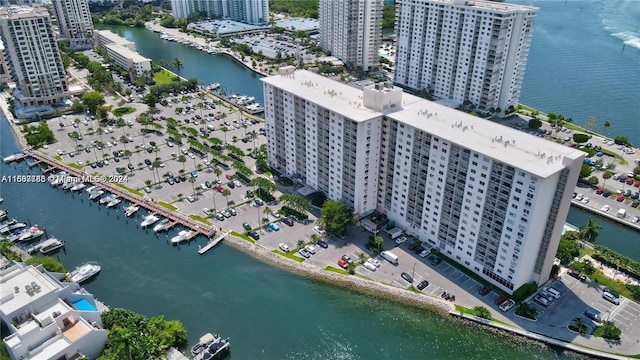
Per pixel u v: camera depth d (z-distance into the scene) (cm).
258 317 18500
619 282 19562
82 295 17475
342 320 18375
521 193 17050
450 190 19712
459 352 17075
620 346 16850
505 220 17962
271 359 16825
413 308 18700
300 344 17425
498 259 18812
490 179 17938
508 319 17962
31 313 16075
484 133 19375
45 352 15138
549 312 18250
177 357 16412
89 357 16100
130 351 14925
